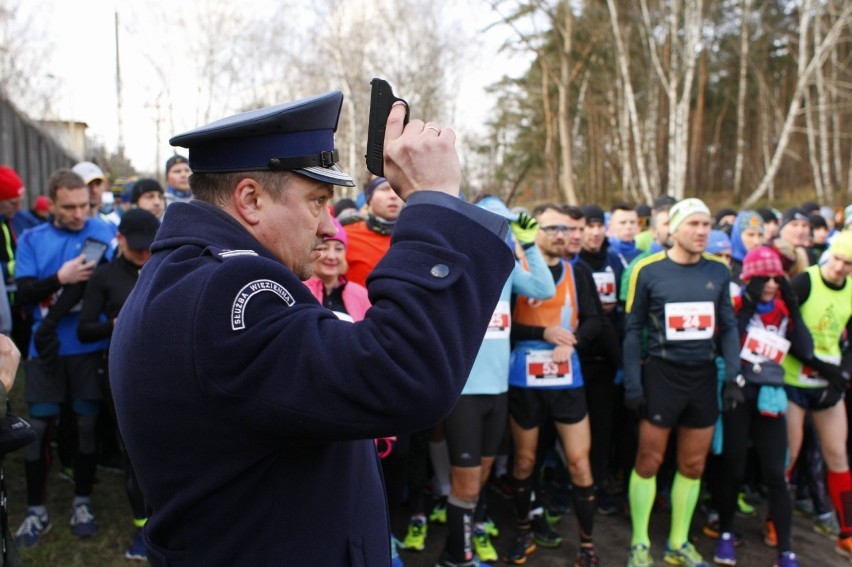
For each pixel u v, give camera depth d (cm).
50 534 368
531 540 385
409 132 115
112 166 2022
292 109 113
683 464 377
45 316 365
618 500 468
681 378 364
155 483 110
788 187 3014
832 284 400
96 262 366
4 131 889
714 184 3356
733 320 374
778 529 371
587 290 397
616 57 2422
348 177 121
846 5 1777
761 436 377
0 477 166
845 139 2791
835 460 398
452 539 337
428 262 104
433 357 99
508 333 346
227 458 105
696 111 2938
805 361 389
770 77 3033
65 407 407
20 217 532
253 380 99
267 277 105
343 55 1883
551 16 2092
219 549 109
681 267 369
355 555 118
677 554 379
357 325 102
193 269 107
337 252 316
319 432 100
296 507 111
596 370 425
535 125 2881
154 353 104
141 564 343
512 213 359
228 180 116
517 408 371
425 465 388
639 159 1911
